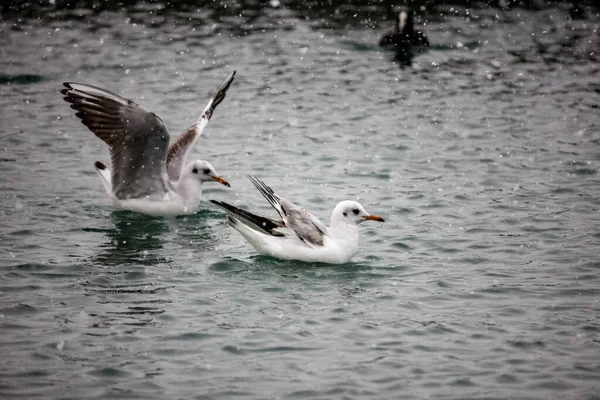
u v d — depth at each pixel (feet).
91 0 125.18
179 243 55.52
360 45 110.32
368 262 52.65
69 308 45.03
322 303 46.52
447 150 75.82
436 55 107.04
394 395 37.42
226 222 60.29
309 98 90.74
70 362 39.58
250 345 41.60
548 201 63.62
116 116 57.00
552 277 50.19
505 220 59.77
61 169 69.92
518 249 54.54
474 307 46.26
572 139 78.48
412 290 48.42
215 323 43.80
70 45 106.11
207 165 62.13
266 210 62.34
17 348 40.68
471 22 120.16
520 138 79.00
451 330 43.50
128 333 42.47
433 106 88.58
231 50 106.63
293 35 113.39
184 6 124.47
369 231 57.82
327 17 121.90
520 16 122.72
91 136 78.43
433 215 60.85
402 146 76.74
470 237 56.70
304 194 65.10
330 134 80.07
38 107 85.81
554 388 38.11
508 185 67.21
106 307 45.29
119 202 61.11
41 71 96.63
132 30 113.09
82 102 56.85
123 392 37.24
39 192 64.44
